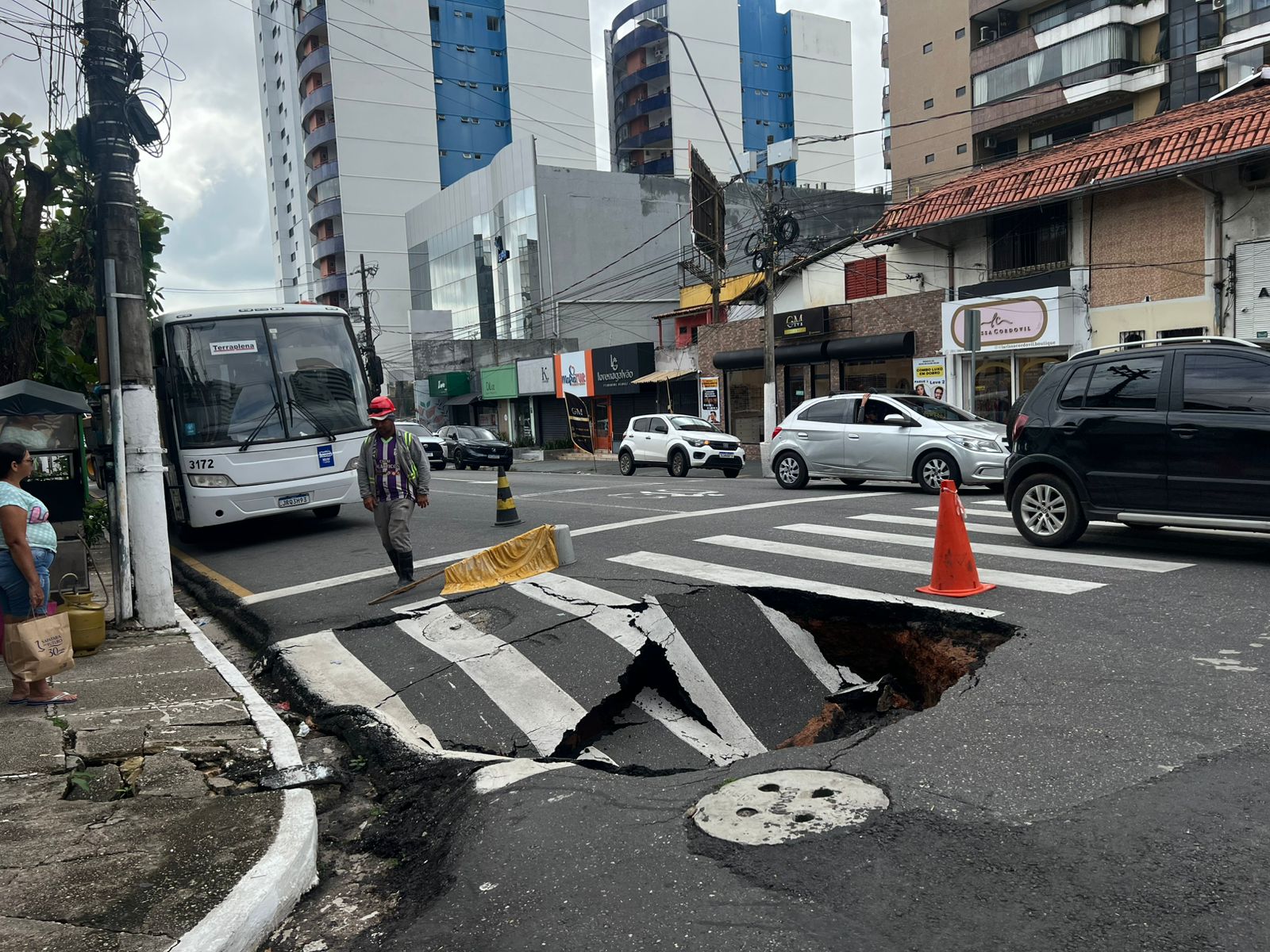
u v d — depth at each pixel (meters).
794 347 25.50
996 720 4.35
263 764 4.68
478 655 6.24
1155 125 19.55
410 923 3.11
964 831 3.31
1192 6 27.78
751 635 6.64
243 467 11.56
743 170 22.52
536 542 8.52
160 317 11.94
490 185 51.78
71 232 12.73
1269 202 16.22
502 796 4.00
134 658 6.67
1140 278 18.16
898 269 23.41
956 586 6.74
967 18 36.59
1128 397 7.76
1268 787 3.50
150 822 3.82
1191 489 7.32
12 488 5.37
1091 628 5.68
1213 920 2.69
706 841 3.38
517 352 42.72
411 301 64.25
